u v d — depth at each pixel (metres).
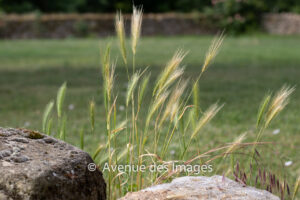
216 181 1.96
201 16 23.30
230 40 19.95
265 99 2.16
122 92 6.63
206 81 8.27
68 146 1.88
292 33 23.41
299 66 11.01
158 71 9.71
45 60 12.02
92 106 2.22
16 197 1.56
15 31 21.06
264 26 23.88
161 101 2.08
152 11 26.39
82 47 16.22
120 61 11.31
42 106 5.94
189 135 4.00
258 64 11.35
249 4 23.27
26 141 1.86
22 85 7.87
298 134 4.60
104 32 22.25
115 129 2.11
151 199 1.74
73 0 25.58
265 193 1.87
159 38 21.34
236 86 7.71
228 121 5.10
